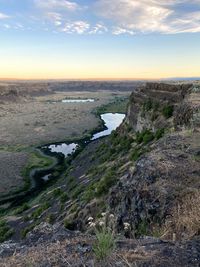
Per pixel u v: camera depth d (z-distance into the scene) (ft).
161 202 38.19
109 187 89.30
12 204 198.29
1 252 26.25
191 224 28.32
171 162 49.06
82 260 21.35
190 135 66.13
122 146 174.29
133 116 216.13
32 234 29.45
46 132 439.63
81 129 456.86
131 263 20.38
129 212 45.44
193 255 21.24
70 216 92.89
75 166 235.61
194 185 40.57
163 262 20.42
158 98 180.86
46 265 21.45
